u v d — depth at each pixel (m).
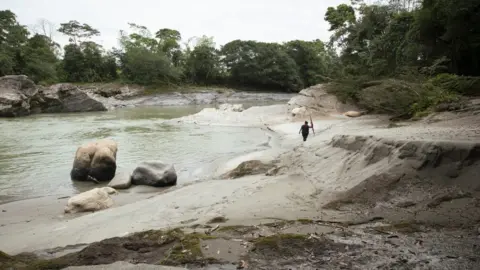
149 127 27.98
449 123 13.35
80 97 44.34
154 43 87.06
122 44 80.69
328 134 18.55
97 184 12.46
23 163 15.67
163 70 73.81
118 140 21.64
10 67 57.38
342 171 9.11
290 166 11.74
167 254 4.77
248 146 19.41
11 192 11.43
